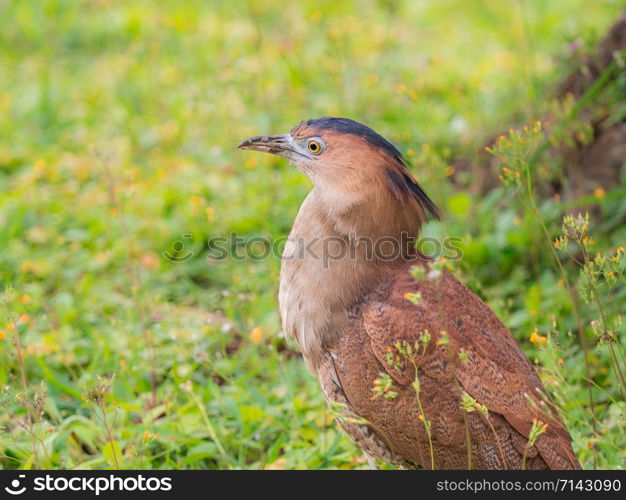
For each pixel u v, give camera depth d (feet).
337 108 52.60
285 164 48.88
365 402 28.25
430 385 27.27
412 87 43.55
